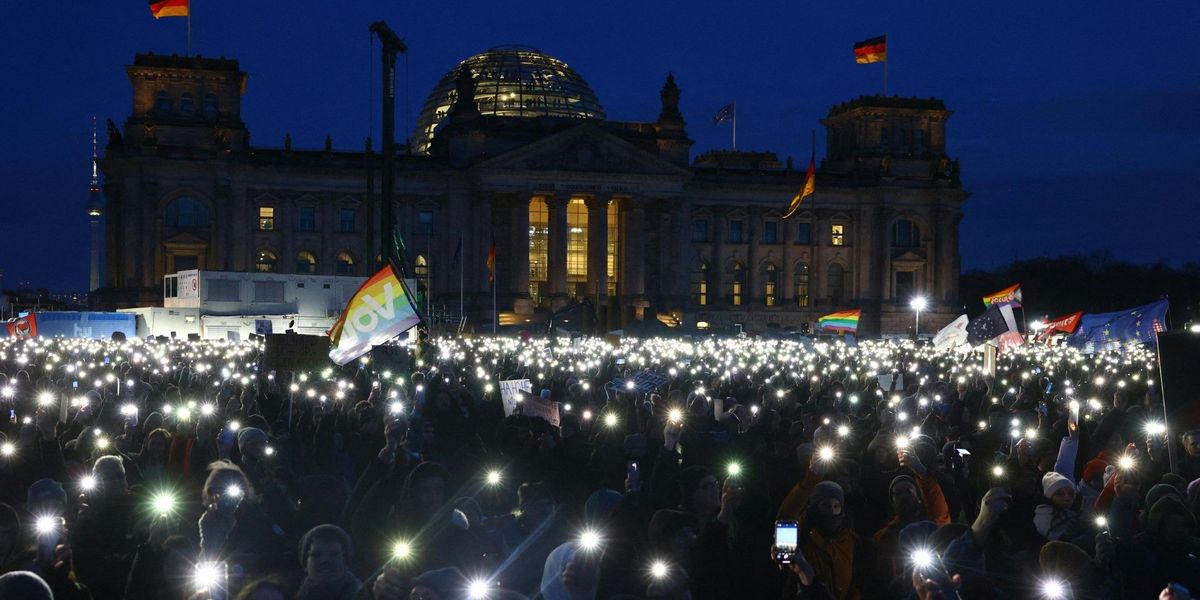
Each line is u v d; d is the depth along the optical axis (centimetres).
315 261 16562
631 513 1472
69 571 1305
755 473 2066
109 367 4891
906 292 18138
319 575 1199
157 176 15775
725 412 2966
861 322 17950
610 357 6150
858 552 1456
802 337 11200
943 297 18162
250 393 3466
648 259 17138
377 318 3203
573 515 1697
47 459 2008
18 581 1040
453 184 16662
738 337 13138
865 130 18312
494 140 16775
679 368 5181
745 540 1421
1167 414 1834
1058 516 1579
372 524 1569
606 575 1413
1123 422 2588
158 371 4694
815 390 3706
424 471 1402
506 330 12900
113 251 15950
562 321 10375
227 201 15962
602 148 16588
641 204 16775
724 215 17738
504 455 2125
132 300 15600
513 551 1619
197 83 16238
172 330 10350
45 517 1316
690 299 17300
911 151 18312
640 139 17388
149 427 2383
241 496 1534
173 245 15788
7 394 2847
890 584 1400
